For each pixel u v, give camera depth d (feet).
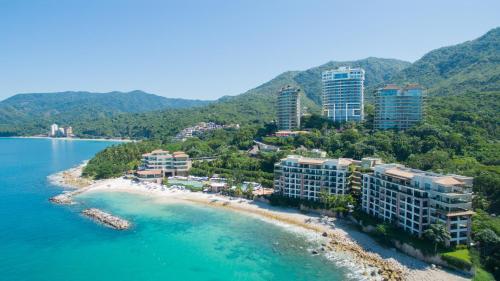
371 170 610.24
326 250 464.24
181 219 608.19
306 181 636.07
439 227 417.90
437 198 440.45
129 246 492.95
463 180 451.94
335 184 617.62
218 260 445.37
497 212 537.24
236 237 520.01
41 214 637.30
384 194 519.19
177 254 465.47
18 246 492.13
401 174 498.69
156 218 615.57
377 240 485.56
